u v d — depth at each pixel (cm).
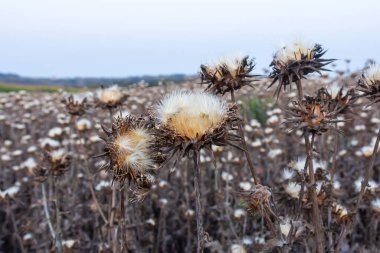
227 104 25
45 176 50
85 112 56
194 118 23
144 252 63
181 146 23
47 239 65
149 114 26
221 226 59
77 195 74
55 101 168
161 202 68
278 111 91
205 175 80
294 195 33
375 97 29
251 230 61
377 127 93
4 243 78
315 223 28
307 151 27
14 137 120
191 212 66
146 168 25
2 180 96
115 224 48
